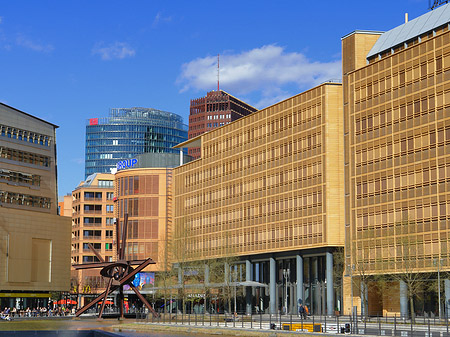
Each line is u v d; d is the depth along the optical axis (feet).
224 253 405.80
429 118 296.30
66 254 474.49
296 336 206.08
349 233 336.70
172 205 508.53
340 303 344.90
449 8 317.22
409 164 304.91
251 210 409.69
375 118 327.06
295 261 382.22
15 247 438.40
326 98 356.79
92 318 377.91
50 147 482.69
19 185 452.76
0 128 441.68
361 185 331.16
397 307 316.60
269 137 399.44
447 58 289.53
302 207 367.04
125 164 564.71
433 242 287.69
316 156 360.07
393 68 318.24
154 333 256.32
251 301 411.54
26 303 443.73
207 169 460.55
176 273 446.60
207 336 235.20
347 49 351.46
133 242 523.70
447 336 184.14
